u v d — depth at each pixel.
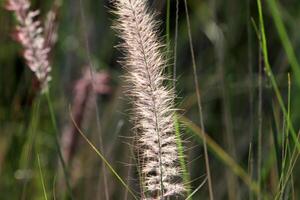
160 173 0.62
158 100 0.60
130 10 0.59
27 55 0.76
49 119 1.06
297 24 1.11
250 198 0.77
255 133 0.95
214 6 1.03
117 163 0.98
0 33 1.08
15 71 1.09
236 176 0.87
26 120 0.92
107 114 1.02
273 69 1.11
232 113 1.07
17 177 0.94
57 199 0.94
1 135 0.98
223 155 0.84
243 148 1.01
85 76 0.95
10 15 1.07
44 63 0.76
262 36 0.75
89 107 0.95
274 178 0.82
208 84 1.10
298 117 1.04
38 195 0.94
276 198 0.72
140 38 0.59
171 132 0.63
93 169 0.98
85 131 1.00
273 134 0.77
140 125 0.63
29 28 0.75
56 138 0.76
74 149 0.96
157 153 0.62
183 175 0.67
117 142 1.00
